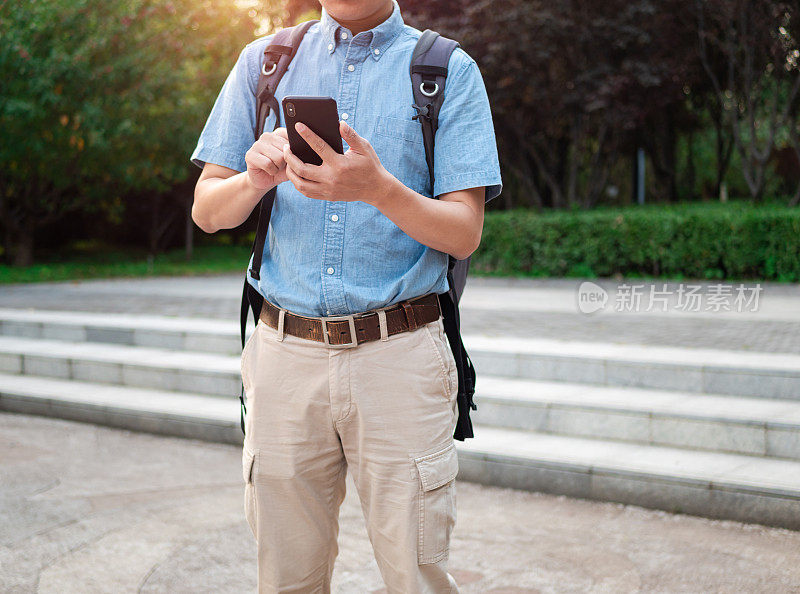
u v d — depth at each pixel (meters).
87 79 14.12
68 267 17.48
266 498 1.75
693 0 15.34
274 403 1.72
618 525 3.71
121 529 3.76
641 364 5.17
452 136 1.64
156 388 6.34
